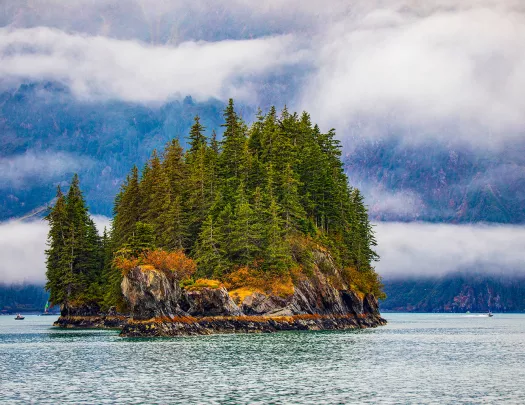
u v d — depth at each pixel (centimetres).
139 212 18912
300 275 17025
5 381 7381
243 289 15762
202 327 14012
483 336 17862
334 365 8906
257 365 8750
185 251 17538
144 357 9619
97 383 7206
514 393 6775
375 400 6294
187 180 18638
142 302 13450
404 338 15362
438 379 7744
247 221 16500
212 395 6475
